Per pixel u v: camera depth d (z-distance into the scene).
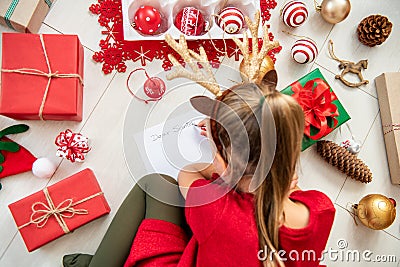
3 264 1.26
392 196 1.37
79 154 1.23
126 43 1.34
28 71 1.19
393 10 1.41
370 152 1.38
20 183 1.28
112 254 1.10
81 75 1.27
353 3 1.41
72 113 1.21
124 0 1.23
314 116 1.24
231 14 1.22
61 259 1.28
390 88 1.32
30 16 1.24
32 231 1.20
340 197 1.36
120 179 1.31
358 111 1.38
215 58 1.35
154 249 1.02
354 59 1.39
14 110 1.19
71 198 1.21
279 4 1.38
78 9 1.34
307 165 1.36
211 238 0.87
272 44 1.05
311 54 1.27
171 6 1.26
